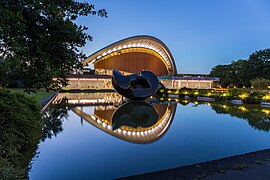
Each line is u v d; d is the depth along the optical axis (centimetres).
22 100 675
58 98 2230
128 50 5612
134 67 5722
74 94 2900
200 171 402
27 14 200
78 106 1580
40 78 232
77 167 434
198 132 766
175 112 1325
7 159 355
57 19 215
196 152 537
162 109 1468
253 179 360
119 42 5041
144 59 5822
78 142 624
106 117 1110
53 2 234
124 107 1548
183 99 2442
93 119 1039
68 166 440
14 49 196
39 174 399
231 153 531
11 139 420
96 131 774
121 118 1084
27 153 519
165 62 6141
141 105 1694
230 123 952
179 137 693
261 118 1088
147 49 5778
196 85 4825
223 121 1003
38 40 217
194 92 2644
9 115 468
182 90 2834
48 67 237
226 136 707
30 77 231
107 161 468
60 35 223
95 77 4134
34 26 210
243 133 752
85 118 1061
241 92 2155
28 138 518
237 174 382
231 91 2258
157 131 783
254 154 505
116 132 764
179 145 599
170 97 2758
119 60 5588
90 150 549
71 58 250
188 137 693
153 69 5953
